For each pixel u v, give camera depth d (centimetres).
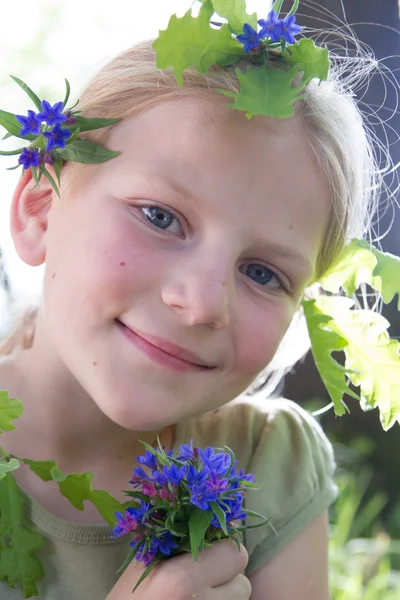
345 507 108
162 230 68
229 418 80
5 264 84
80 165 70
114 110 70
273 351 70
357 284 77
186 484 63
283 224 68
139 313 67
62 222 70
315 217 70
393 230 97
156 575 66
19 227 74
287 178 68
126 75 71
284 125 68
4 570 71
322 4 95
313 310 76
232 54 67
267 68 66
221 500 63
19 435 74
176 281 67
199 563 66
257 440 80
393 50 97
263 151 67
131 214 68
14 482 72
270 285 70
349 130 74
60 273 69
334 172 71
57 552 72
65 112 69
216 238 67
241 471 65
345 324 76
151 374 68
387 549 108
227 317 67
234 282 68
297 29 67
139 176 67
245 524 76
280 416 81
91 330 68
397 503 115
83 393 73
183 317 67
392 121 97
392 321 103
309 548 77
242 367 69
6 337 79
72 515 73
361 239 76
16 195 74
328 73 72
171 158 67
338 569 103
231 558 66
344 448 114
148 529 64
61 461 74
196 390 69
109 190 68
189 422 79
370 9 96
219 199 67
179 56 66
